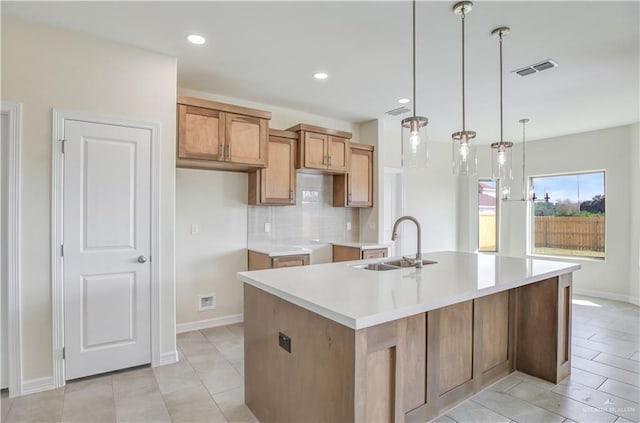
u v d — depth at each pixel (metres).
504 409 2.19
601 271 5.14
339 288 1.81
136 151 2.72
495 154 2.99
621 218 4.95
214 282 3.83
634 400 2.30
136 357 2.74
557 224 5.68
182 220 3.65
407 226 5.63
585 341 3.36
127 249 2.70
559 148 5.57
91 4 2.16
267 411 2.01
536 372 2.61
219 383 2.53
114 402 2.26
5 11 2.23
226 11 2.24
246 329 2.24
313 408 1.65
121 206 2.67
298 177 4.44
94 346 2.59
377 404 1.52
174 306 2.89
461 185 6.39
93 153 2.56
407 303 1.53
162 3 2.15
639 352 3.10
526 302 2.67
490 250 6.35
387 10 2.23
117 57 2.65
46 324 2.42
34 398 2.29
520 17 2.28
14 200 2.31
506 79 3.31
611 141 5.04
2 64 2.29
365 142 4.93
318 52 2.82
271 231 4.21
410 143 2.22
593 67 3.04
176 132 3.02
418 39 2.59
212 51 2.80
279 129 4.20
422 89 3.60
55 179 2.43
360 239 4.99
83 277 2.54
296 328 1.77
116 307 2.66
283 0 2.12
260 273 2.23
